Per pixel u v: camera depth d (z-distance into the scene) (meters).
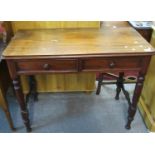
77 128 1.55
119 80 1.73
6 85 1.39
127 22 1.66
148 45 1.18
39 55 1.06
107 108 1.76
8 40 1.49
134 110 1.42
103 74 1.80
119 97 1.90
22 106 1.33
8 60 1.08
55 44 1.20
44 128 1.55
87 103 1.82
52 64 1.13
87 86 1.89
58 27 1.52
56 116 1.67
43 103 1.82
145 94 1.66
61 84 1.86
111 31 1.44
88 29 1.48
